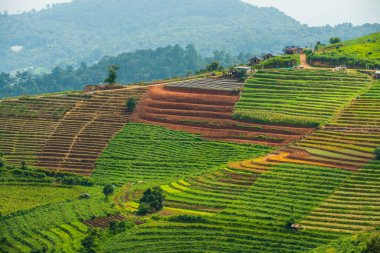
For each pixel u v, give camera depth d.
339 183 191.75
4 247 173.00
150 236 175.12
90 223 184.75
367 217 174.62
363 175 194.12
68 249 169.25
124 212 192.38
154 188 198.25
